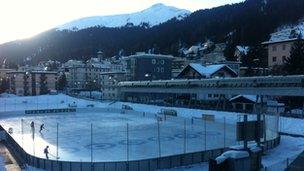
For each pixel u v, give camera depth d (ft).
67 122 240.73
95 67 599.16
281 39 311.68
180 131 190.29
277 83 203.51
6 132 179.42
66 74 605.31
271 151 133.08
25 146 151.33
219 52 542.16
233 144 148.25
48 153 136.67
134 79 425.69
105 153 136.56
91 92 495.82
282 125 180.55
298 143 147.33
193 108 274.77
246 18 651.66
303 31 318.24
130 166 111.04
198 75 312.91
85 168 110.32
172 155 118.42
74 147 149.18
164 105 311.27
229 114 231.09
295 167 87.15
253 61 400.47
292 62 250.57
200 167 116.06
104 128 206.80
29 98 422.41
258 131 96.27
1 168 101.76
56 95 447.01
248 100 257.34
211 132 184.55
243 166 89.45
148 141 160.86
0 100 410.52
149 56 424.05
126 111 301.43
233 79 237.04
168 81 306.14
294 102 246.06
